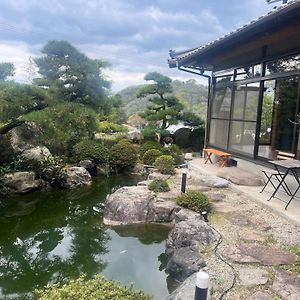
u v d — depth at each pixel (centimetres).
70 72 1123
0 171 822
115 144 1238
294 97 644
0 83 834
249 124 718
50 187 916
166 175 798
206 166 828
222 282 300
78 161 1072
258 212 511
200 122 1555
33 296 396
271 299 270
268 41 600
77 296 225
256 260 345
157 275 418
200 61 850
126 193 650
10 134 946
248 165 718
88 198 846
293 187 557
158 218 574
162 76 1466
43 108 918
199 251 376
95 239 559
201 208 519
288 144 666
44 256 514
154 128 1460
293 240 400
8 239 588
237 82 771
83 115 970
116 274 425
